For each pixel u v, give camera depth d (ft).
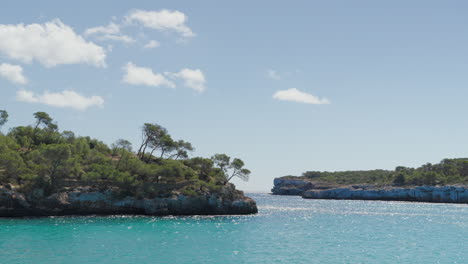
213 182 412.77
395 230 288.10
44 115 479.41
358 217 417.90
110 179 352.90
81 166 375.04
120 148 480.64
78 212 326.65
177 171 390.83
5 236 208.64
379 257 173.17
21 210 303.48
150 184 367.86
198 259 161.48
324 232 268.82
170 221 312.71
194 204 370.53
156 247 188.03
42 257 157.17
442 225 331.36
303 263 156.87
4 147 353.72
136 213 350.02
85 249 177.06
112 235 223.30
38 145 431.43
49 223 273.13
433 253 185.47
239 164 431.43
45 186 316.81
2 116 453.58
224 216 374.22
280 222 337.31
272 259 164.14
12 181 315.78
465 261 166.71
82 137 506.07
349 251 187.93
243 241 214.07
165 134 471.62
